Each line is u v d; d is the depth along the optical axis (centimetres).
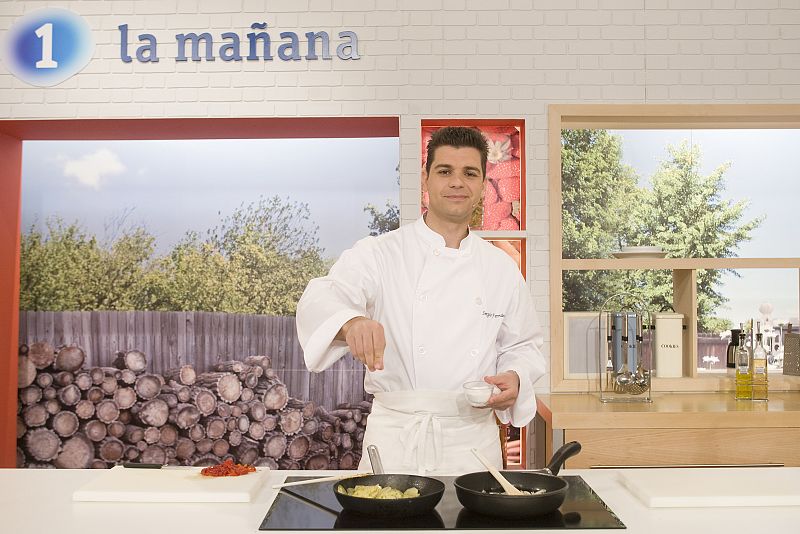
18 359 462
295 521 130
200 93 372
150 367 466
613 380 335
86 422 464
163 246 466
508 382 182
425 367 204
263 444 465
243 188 466
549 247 364
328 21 371
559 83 368
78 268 465
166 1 374
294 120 376
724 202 405
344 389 465
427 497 130
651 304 408
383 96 369
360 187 465
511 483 146
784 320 404
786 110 366
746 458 304
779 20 369
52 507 142
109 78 374
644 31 369
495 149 379
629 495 152
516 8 369
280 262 467
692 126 396
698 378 363
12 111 376
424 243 213
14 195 431
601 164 406
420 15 370
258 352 466
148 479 157
